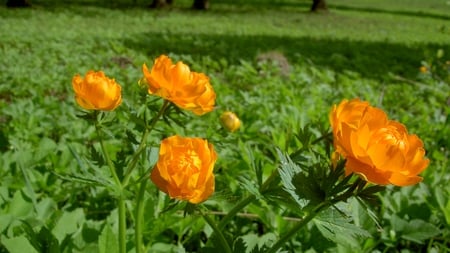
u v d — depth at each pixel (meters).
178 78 0.46
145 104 0.51
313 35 5.82
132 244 0.61
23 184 0.80
